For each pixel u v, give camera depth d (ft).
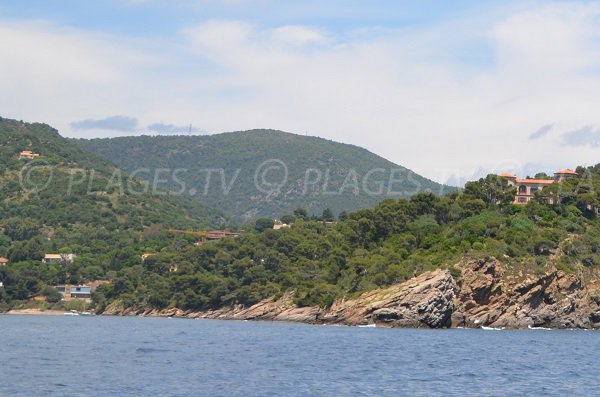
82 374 361.92
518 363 447.01
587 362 465.06
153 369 384.88
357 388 330.54
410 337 638.12
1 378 346.54
